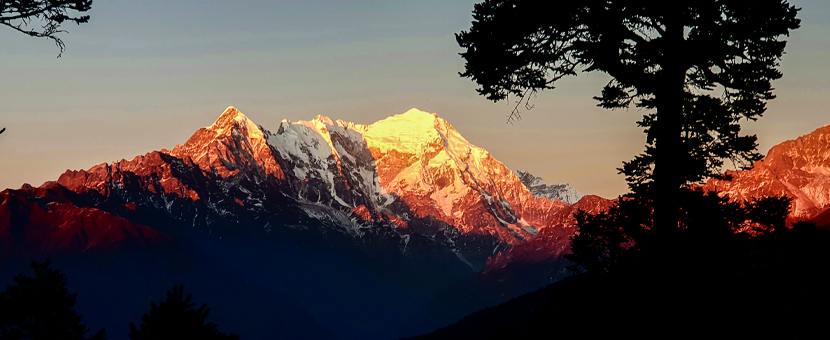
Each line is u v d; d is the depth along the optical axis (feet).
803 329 75.36
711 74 89.45
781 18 82.02
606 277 86.28
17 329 128.77
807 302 76.95
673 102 86.74
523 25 85.87
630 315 81.41
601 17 85.40
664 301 80.69
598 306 83.56
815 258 80.28
